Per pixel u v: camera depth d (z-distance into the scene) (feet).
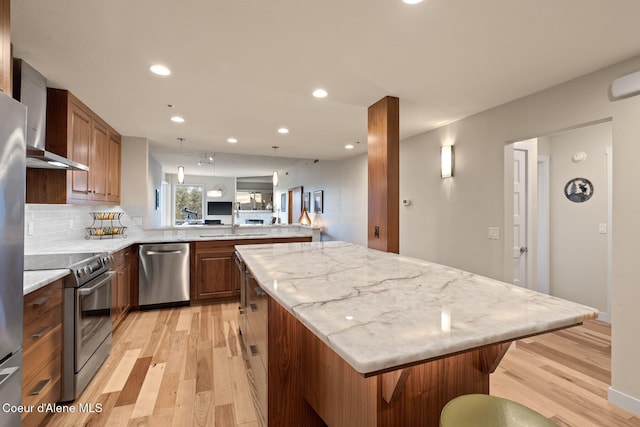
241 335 9.56
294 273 5.30
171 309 12.82
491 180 9.93
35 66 7.14
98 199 11.06
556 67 7.13
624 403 6.45
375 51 6.50
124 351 8.95
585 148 12.31
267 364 5.24
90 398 6.70
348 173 19.66
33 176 8.35
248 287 7.52
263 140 14.92
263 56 6.72
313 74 7.58
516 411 3.14
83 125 9.69
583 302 12.25
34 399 5.34
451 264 11.47
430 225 12.49
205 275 13.43
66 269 6.35
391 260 6.59
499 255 9.69
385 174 8.91
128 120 11.50
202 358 8.55
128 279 11.82
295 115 10.84
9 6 4.59
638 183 6.39
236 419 6.06
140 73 7.55
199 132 13.32
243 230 16.24
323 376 4.70
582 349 9.27
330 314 3.28
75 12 5.18
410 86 8.25
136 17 5.34
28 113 7.00
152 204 21.56
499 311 3.39
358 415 3.84
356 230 18.65
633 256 6.43
